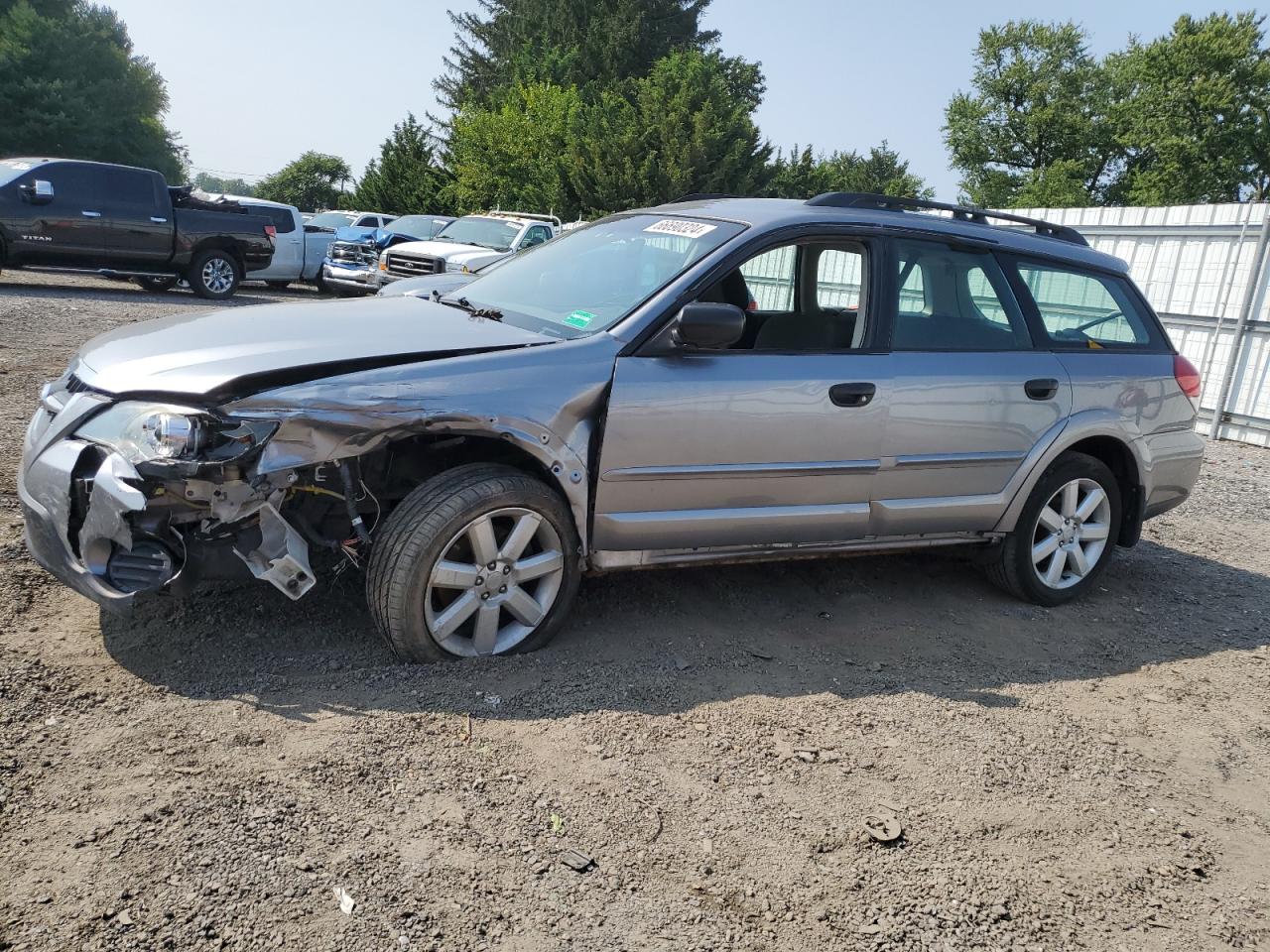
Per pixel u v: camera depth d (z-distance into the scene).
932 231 4.53
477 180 38.19
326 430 3.23
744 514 4.02
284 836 2.54
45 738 2.88
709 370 3.84
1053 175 54.78
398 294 5.08
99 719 3.01
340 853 2.51
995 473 4.61
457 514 3.42
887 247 4.37
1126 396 4.98
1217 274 11.34
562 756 3.07
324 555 4.08
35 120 51.22
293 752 2.92
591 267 4.35
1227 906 2.71
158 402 3.20
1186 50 50.19
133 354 3.45
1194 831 3.07
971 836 2.90
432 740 3.07
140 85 56.06
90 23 54.31
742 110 42.22
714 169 38.94
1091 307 5.06
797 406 3.99
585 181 36.31
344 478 3.42
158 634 3.60
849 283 4.54
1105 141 57.34
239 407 3.17
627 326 3.78
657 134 39.22
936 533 4.59
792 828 2.84
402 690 3.35
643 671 3.73
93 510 3.07
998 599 5.06
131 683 3.25
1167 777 3.39
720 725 3.38
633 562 3.94
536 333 3.88
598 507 3.75
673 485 3.84
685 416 3.78
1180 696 4.09
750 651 4.07
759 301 4.80
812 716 3.52
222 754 2.88
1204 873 2.86
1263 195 51.78
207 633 3.65
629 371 3.71
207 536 3.20
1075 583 5.06
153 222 15.62
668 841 2.73
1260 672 4.45
